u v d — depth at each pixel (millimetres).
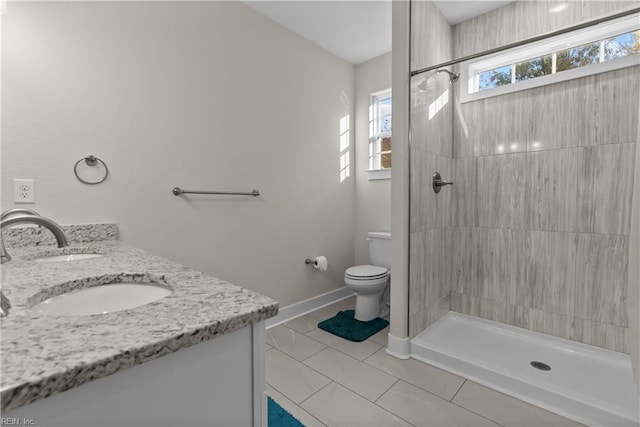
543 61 2057
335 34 2527
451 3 2141
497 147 2191
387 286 2670
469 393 1533
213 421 517
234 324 525
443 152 2279
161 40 1740
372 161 2994
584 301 1889
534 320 2076
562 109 1927
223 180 2049
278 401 1476
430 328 2172
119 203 1598
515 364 1701
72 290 784
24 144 1315
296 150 2525
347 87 2984
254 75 2211
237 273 2150
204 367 503
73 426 378
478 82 2328
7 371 345
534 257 2068
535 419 1347
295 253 2555
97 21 1511
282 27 2393
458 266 2404
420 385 1601
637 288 1086
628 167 1724
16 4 1286
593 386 1478
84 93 1473
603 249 1818
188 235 1884
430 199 2137
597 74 1801
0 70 1257
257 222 2266
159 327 477
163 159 1760
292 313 2521
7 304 596
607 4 1784
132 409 428
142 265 965
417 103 1945
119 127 1589
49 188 1380
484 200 2268
